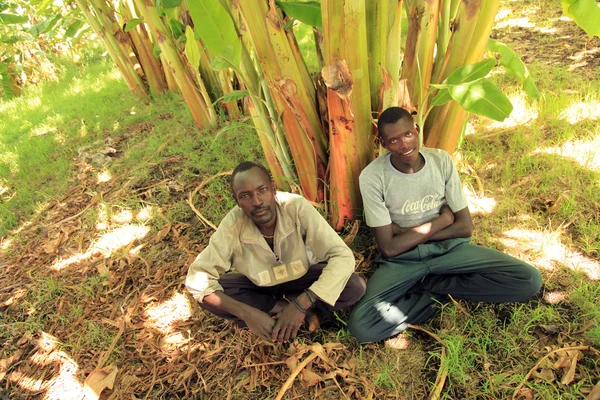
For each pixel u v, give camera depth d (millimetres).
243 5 2344
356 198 2736
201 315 2582
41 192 4062
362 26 2150
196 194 3525
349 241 2768
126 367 2393
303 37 5664
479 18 2303
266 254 2121
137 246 3207
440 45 2592
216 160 3871
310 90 2723
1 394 2416
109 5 4965
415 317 2270
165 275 2904
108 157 4332
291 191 3137
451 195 2326
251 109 2826
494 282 2207
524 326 2156
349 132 2428
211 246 2098
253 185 1878
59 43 7949
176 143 4250
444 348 2121
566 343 2049
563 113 3377
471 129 3516
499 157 3166
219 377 2252
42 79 7324
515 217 2736
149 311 2684
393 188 2287
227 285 2279
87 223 3531
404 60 2594
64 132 5059
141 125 4809
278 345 2320
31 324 2785
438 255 2320
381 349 2221
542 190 2850
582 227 2551
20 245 3521
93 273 3076
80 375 2418
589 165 2926
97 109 5402
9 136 5363
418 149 2186
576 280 2316
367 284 2328
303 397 2082
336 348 2240
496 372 2014
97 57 7801
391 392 2027
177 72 4070
